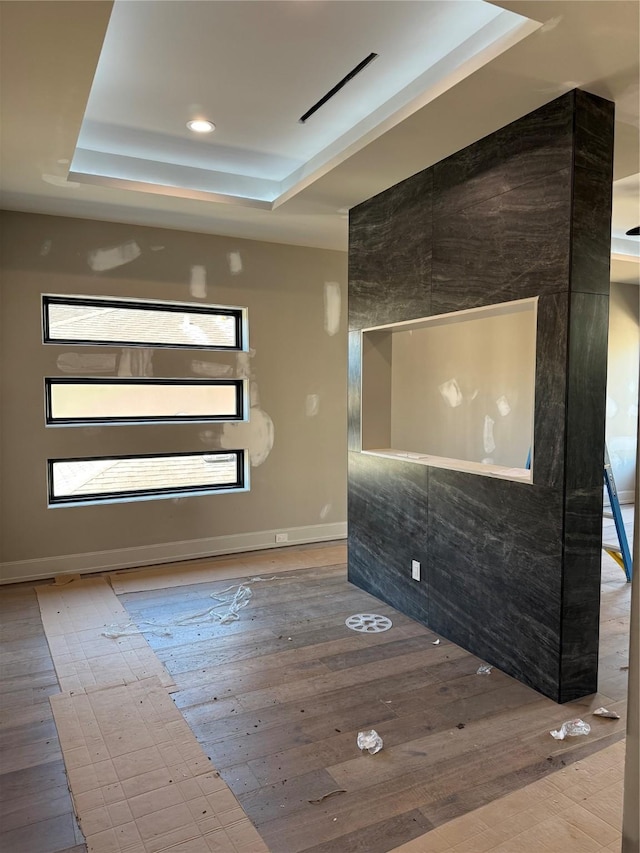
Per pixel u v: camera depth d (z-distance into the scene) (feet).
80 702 8.23
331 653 9.76
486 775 6.66
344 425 17.20
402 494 11.44
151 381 14.93
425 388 17.35
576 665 8.25
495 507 9.15
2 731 7.53
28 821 5.98
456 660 9.51
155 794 6.36
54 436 13.53
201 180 12.64
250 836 5.75
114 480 14.51
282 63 8.41
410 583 11.26
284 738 7.38
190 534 15.10
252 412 15.81
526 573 8.61
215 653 9.77
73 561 13.80
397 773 6.70
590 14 6.10
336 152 11.07
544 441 8.22
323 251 16.65
